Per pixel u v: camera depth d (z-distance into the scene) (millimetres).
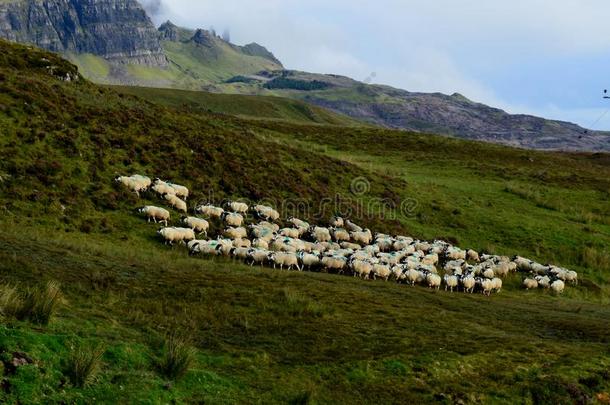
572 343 20359
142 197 32500
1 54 45500
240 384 12508
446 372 15469
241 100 175375
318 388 13266
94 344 11891
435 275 29969
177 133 42875
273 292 20469
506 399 14875
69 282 16781
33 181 28484
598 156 109062
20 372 9898
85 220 27562
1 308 11961
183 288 19000
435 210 48688
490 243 44219
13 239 20188
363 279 28219
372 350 16031
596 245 46219
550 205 55750
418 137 88875
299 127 89812
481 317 23031
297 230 34906
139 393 10727
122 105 44062
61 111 36875
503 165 75312
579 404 15438
